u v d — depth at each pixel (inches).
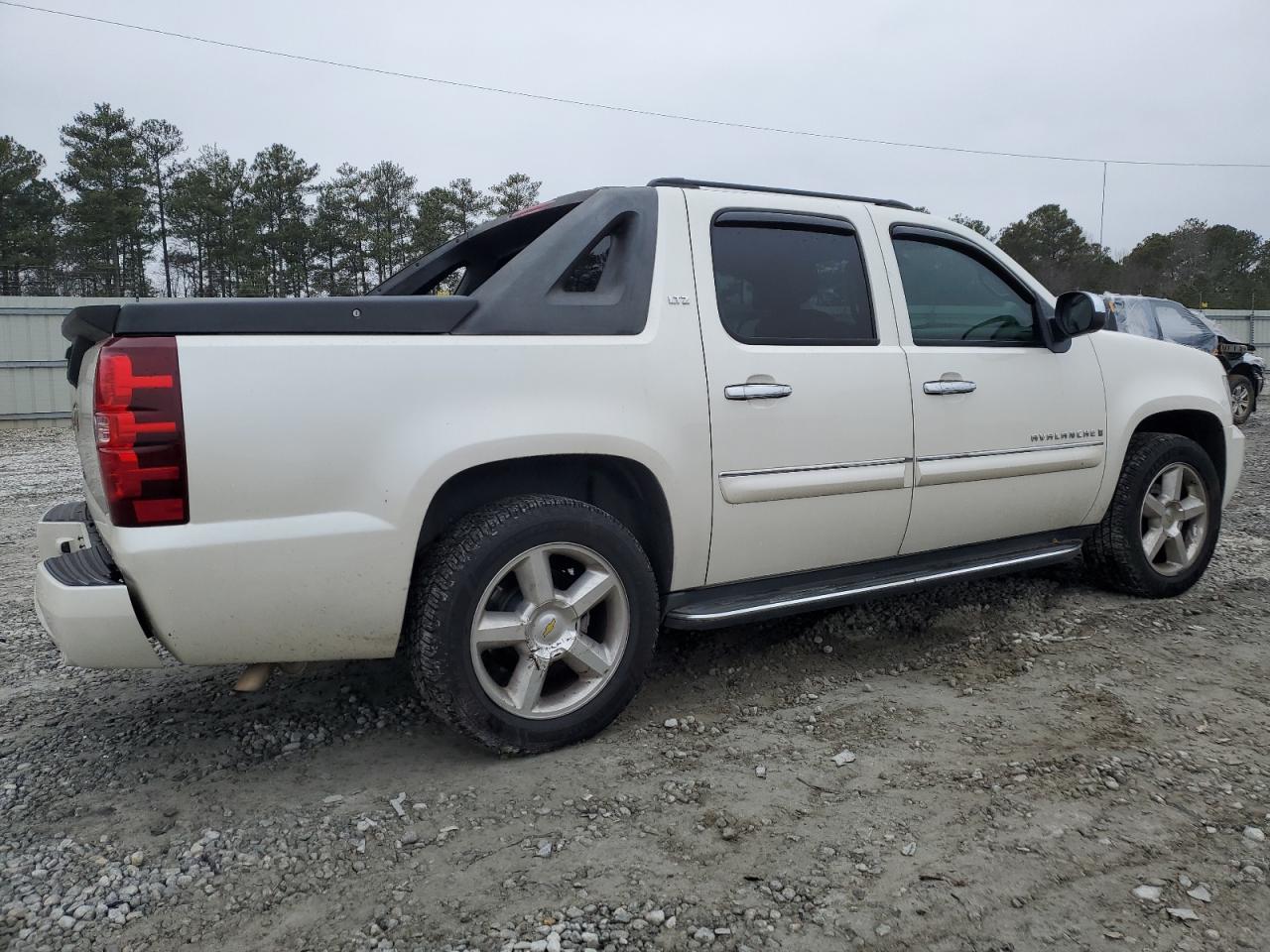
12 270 1724.9
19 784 112.7
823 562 140.3
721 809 103.5
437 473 106.4
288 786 111.2
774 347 132.7
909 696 135.4
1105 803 103.7
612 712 120.7
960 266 157.6
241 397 98.4
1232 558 213.3
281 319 101.7
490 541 109.0
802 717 128.7
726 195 135.6
